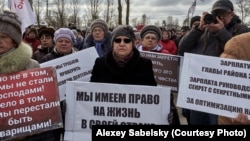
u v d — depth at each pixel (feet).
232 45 10.94
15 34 10.46
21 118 10.34
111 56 12.16
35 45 26.68
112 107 11.48
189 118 16.55
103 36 20.11
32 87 10.51
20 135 10.28
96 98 11.49
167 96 11.38
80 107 11.51
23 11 20.99
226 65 10.80
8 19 10.36
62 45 16.88
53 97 10.65
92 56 15.71
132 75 12.02
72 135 11.47
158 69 16.79
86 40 20.92
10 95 10.33
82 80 15.57
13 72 10.48
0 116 10.20
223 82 10.80
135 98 11.42
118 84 11.46
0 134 10.17
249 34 10.90
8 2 21.39
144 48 18.75
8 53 10.50
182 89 11.10
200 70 11.01
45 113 10.53
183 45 15.67
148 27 18.67
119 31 11.80
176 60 16.49
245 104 10.59
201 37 15.06
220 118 11.34
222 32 13.74
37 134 10.64
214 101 10.85
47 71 10.71
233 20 14.49
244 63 10.61
